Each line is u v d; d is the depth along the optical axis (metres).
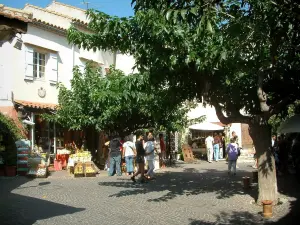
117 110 17.67
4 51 17.81
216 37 7.84
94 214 8.95
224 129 30.83
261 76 9.51
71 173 17.25
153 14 7.72
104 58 24.12
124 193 11.93
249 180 12.59
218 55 7.74
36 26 19.25
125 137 20.38
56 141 20.11
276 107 10.18
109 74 19.19
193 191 12.30
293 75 10.77
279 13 6.70
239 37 7.12
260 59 8.55
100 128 18.70
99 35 10.05
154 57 9.00
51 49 20.02
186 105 21.14
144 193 11.95
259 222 8.20
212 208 9.66
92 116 18.30
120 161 17.05
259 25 7.01
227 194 11.64
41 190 12.39
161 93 11.12
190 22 5.45
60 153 18.81
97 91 11.85
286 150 17.69
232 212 9.19
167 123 20.09
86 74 18.83
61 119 18.16
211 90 10.28
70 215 8.81
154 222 8.23
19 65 18.34
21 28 6.49
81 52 22.23
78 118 18.17
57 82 19.41
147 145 15.62
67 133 20.81
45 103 19.52
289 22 6.90
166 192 12.14
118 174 16.95
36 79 19.25
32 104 18.23
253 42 7.53
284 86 10.96
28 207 9.64
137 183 14.30
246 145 31.44
